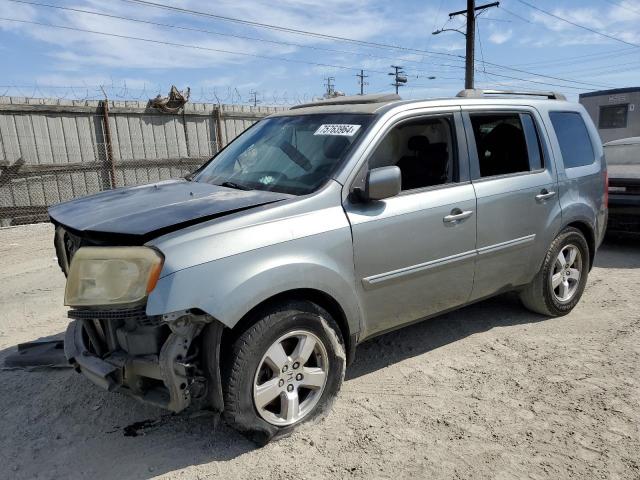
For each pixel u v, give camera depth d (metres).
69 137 11.65
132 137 12.54
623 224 7.79
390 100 4.11
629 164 8.43
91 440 3.35
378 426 3.43
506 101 4.67
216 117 13.84
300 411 3.38
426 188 3.95
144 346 2.97
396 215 3.68
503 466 3.04
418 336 4.84
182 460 3.13
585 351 4.47
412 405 3.68
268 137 4.29
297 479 2.95
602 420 3.46
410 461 3.09
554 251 4.95
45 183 11.34
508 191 4.42
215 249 2.95
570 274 5.23
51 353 4.36
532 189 4.63
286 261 3.14
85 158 11.89
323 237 3.33
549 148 4.89
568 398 3.73
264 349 3.10
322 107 4.36
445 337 4.81
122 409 3.69
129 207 3.38
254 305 3.00
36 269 7.44
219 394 2.99
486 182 4.31
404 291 3.84
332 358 3.44
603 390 3.83
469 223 4.13
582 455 3.12
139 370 3.00
